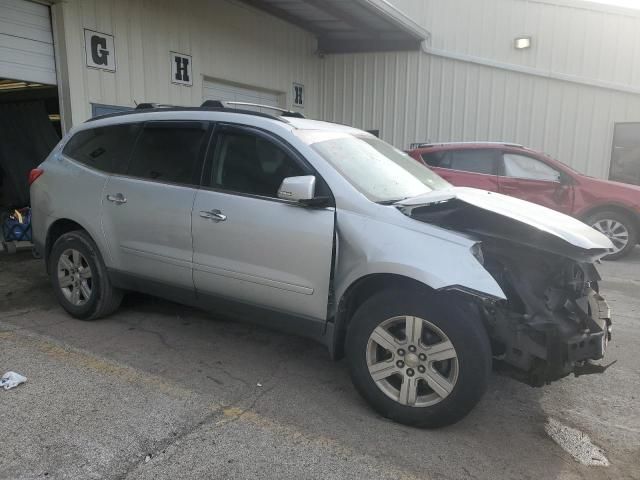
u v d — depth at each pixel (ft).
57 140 30.58
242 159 12.48
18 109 30.40
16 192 29.32
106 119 15.65
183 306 17.43
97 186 14.82
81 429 9.89
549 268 10.43
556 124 40.40
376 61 45.42
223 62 35.24
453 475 8.97
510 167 29.17
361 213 10.75
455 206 10.89
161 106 15.20
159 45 30.09
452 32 42.45
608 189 27.76
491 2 40.78
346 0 35.70
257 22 38.17
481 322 9.84
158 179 13.71
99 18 26.25
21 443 9.38
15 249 24.85
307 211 11.18
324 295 11.06
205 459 9.12
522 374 10.00
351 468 9.04
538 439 10.25
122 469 8.77
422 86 44.16
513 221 10.27
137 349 13.80
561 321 9.91
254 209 11.84
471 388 9.63
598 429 10.71
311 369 12.98
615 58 38.01
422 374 10.09
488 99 42.09
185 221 12.89
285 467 9.00
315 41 46.01
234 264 12.19
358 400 11.45
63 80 24.97
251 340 14.71
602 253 10.15
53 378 11.96
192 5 32.17
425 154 30.96
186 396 11.34
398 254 9.99
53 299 17.94
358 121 46.88
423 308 9.91
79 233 15.44
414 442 9.90
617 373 13.43
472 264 9.49
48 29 24.61
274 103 42.32
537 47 39.96
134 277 14.33
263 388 11.86
